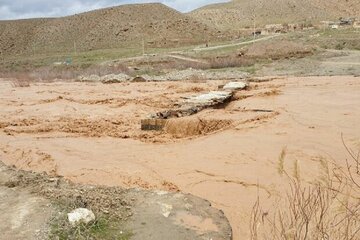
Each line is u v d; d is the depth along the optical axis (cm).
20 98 2275
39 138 1306
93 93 2383
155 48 8538
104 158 1052
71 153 1112
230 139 1123
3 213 607
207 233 574
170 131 1321
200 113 1455
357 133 1098
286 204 685
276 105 1588
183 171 908
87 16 11819
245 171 870
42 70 4900
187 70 3541
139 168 952
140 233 563
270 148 1008
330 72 3002
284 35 7669
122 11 11906
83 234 547
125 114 1653
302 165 871
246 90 2072
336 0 16450
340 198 626
